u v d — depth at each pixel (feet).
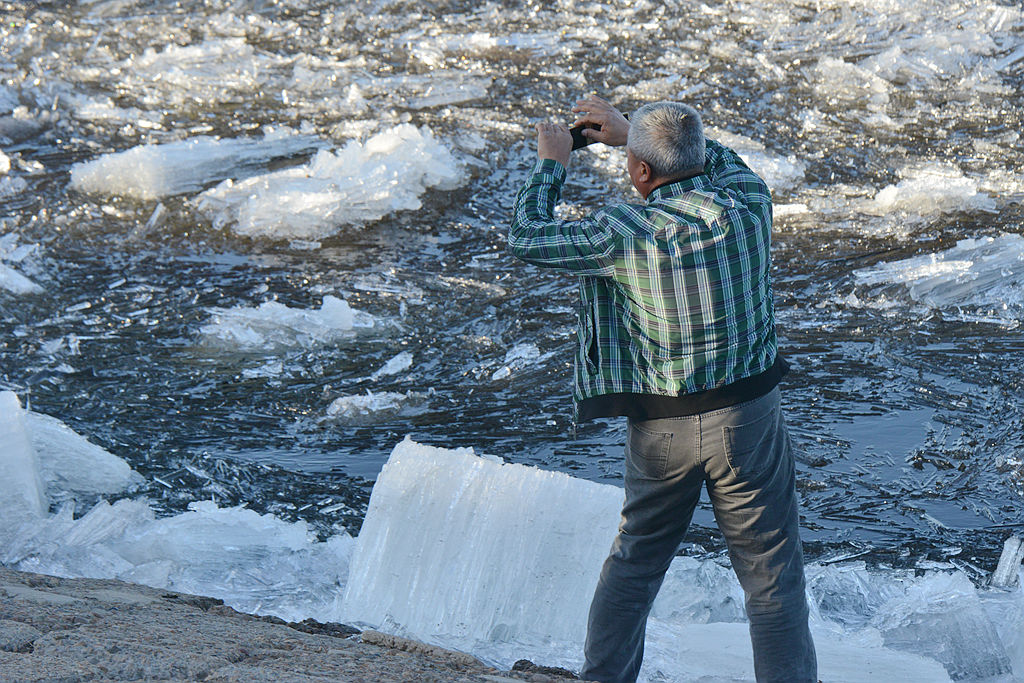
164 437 33.30
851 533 28.37
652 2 74.84
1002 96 60.95
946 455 31.73
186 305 41.96
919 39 66.74
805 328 39.11
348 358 38.40
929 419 33.47
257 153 55.47
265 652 14.24
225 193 50.03
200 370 37.52
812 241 45.96
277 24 73.36
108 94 63.31
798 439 32.53
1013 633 23.99
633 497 18.34
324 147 56.54
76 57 67.97
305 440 33.42
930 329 38.86
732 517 17.95
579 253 16.74
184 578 25.79
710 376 16.87
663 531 18.47
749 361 17.03
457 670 16.30
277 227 48.06
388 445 33.06
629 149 17.54
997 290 40.96
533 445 32.81
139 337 39.63
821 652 22.34
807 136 56.39
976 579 26.43
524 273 44.37
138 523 27.94
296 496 30.30
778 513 17.89
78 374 37.01
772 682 18.24
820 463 31.45
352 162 51.83
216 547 26.91
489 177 53.31
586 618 23.49
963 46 66.23
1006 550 26.91
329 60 67.56
